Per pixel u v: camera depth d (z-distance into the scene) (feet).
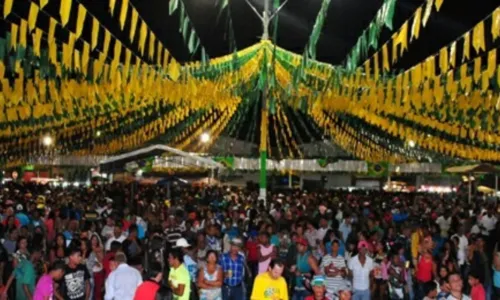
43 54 19.25
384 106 30.73
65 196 71.31
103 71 19.22
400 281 37.11
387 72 28.04
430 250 39.17
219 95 41.06
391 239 44.93
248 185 111.14
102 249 37.01
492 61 16.84
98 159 85.20
